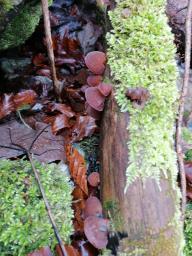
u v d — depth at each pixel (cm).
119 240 37
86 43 73
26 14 54
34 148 47
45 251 36
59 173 44
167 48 42
